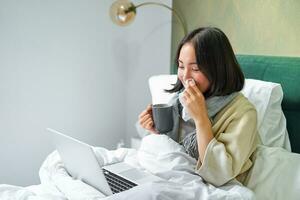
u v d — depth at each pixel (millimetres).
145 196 931
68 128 2168
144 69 2389
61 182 1169
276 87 1383
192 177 1108
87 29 2160
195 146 1203
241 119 1140
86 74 2209
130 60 2459
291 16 1507
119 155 1424
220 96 1192
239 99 1197
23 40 1871
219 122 1171
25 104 1936
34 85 1956
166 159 1181
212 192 1025
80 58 2156
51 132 1220
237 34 1761
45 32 1956
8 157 1913
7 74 1836
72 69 2125
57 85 2064
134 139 2176
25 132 1960
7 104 1861
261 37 1649
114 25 2312
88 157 1037
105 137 2418
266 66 1550
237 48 1775
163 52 2246
